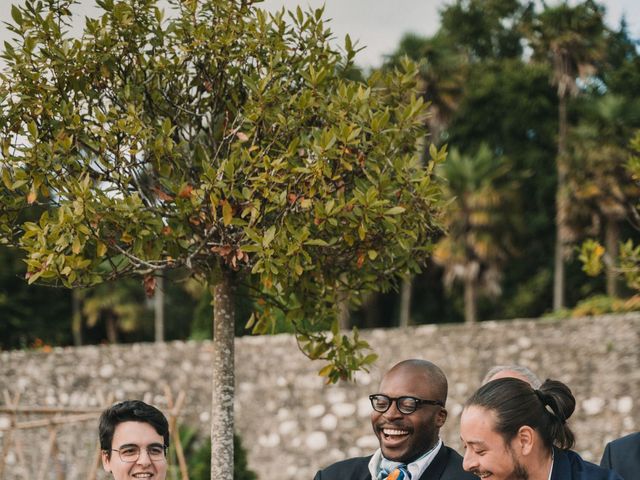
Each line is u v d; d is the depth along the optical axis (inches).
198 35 205.2
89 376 579.8
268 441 533.0
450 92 1123.9
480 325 503.2
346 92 197.6
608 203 1006.4
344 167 194.1
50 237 189.8
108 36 203.0
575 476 129.8
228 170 189.0
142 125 198.5
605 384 473.4
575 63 1176.8
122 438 149.3
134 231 192.9
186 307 1269.7
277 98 200.2
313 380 528.4
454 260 1053.8
